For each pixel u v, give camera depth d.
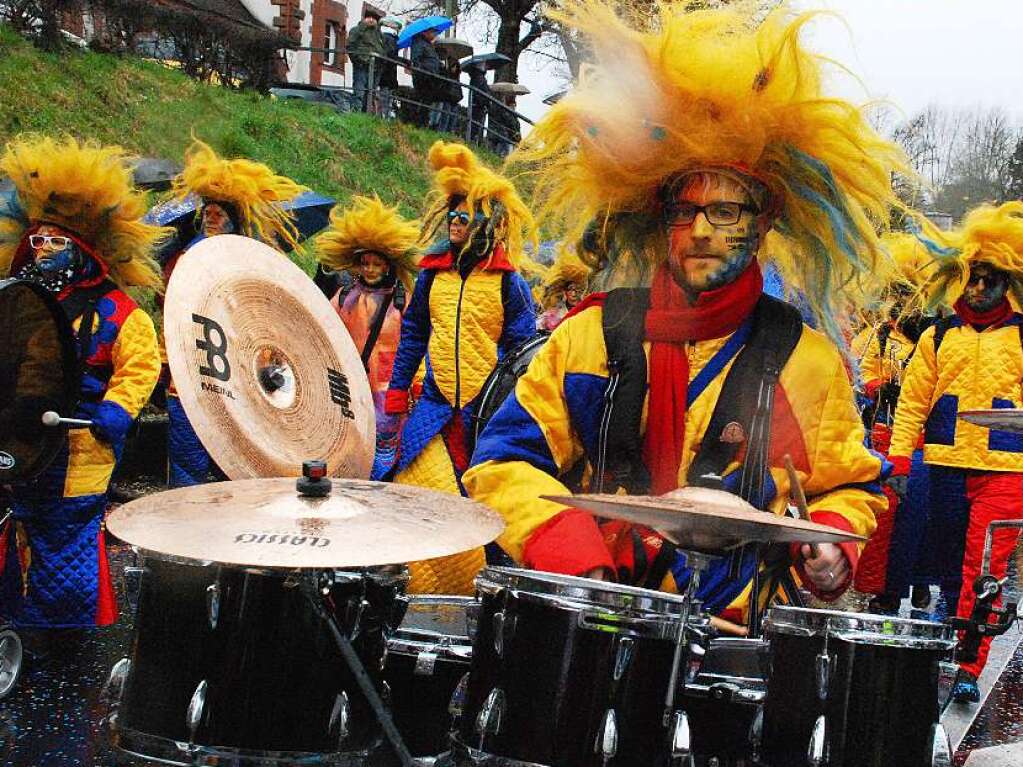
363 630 2.80
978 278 5.68
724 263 3.05
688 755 2.43
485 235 5.60
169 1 23.31
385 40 21.16
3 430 4.23
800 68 3.05
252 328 3.65
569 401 3.10
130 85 14.95
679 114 3.08
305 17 30.66
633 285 3.39
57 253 4.90
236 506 2.67
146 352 4.98
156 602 2.71
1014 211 5.72
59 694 4.63
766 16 3.10
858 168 3.15
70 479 4.86
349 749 2.77
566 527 2.90
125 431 4.90
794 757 2.61
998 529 5.47
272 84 19.52
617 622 2.43
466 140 20.62
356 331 6.94
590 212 3.35
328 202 9.64
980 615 3.82
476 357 5.52
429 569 5.04
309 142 16.94
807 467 3.09
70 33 15.54
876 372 7.76
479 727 2.49
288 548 2.44
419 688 3.06
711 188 3.06
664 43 3.05
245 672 2.66
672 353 3.06
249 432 3.46
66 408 4.40
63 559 4.89
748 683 2.73
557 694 2.43
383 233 6.86
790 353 3.08
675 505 2.35
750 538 2.49
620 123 3.12
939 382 5.78
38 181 4.96
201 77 17.56
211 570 2.66
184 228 7.36
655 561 3.04
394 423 5.83
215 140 14.88
